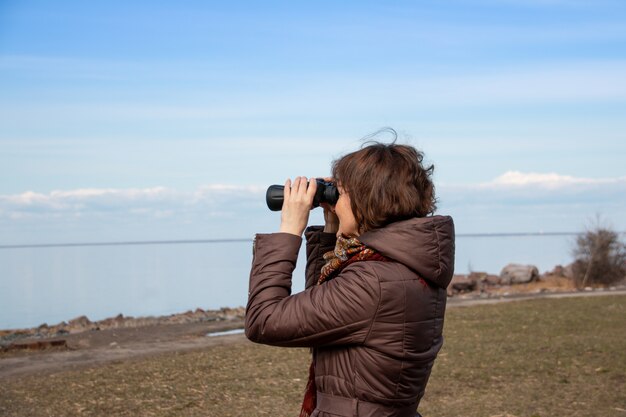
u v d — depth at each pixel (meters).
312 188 2.32
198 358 9.62
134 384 7.93
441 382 7.93
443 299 2.32
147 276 62.72
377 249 2.19
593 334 11.33
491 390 7.56
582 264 25.48
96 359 9.80
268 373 8.47
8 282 56.28
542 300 17.62
